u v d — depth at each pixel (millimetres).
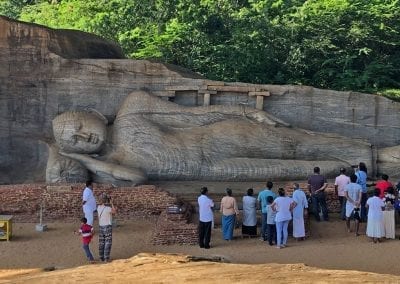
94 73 19266
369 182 17250
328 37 29734
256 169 17484
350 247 13773
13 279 11391
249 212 14875
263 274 10961
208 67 30172
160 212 16141
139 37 31234
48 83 19234
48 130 19188
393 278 10711
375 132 19484
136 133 17891
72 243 14320
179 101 19375
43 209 16141
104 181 17266
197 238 14273
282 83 29797
